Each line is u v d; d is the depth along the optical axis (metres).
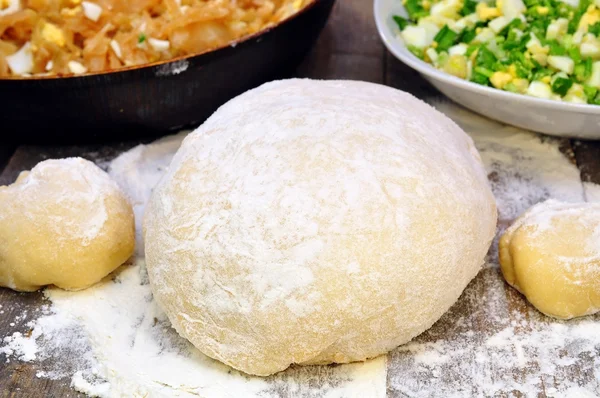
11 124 0.62
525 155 0.64
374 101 0.56
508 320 0.54
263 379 0.52
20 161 0.64
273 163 0.52
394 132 0.53
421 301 0.51
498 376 0.52
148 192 0.62
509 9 0.66
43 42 0.64
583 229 0.53
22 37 0.65
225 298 0.50
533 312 0.54
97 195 0.55
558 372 0.52
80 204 0.55
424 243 0.50
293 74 0.71
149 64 0.60
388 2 0.69
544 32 0.65
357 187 0.51
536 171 0.62
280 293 0.50
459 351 0.53
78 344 0.54
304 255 0.50
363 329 0.50
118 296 0.56
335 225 0.50
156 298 0.53
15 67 0.64
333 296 0.49
